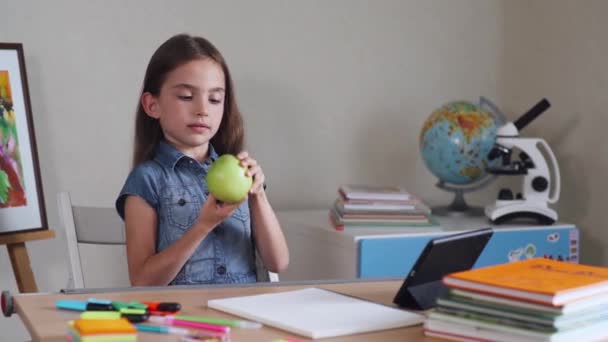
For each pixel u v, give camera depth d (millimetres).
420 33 3119
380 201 2605
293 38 2916
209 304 1355
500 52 3258
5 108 2311
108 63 2646
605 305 1184
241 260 1890
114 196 2691
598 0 2891
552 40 3092
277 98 2906
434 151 2830
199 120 1847
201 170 1932
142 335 1160
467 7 3189
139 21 2676
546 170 2738
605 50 2873
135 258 1837
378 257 2441
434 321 1188
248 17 2838
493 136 2822
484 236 1459
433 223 2639
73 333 1100
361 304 1353
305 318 1244
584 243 3000
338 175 3037
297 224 2674
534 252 2652
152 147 1987
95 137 2648
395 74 3094
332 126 3010
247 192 1607
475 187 2955
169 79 1864
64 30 2576
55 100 2580
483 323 1139
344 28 2996
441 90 3176
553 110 3105
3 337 2562
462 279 1166
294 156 2957
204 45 1919
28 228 2334
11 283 2559
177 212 1878
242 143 2059
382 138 3094
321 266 2572
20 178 2326
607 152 2883
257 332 1192
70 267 2064
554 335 1081
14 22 2506
